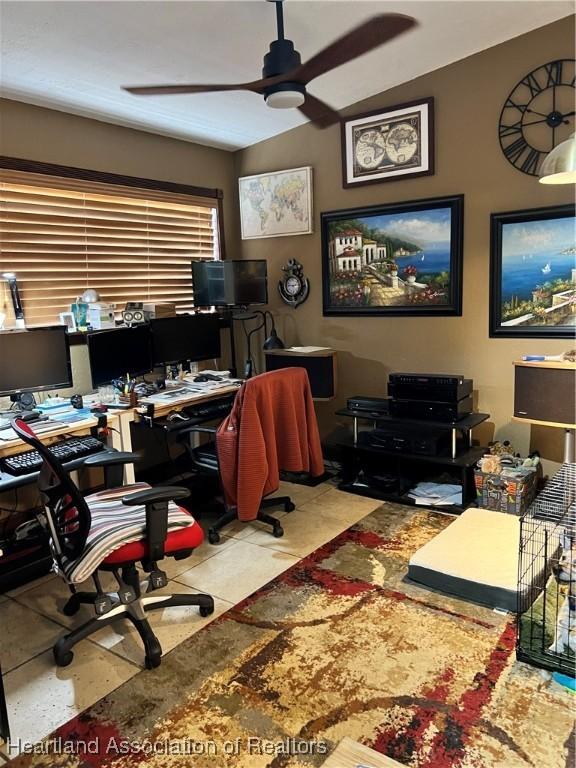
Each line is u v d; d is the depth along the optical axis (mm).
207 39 2771
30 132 3275
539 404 2996
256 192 4566
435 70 3607
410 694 1942
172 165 4168
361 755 1529
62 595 2713
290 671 2076
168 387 3809
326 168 4203
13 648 2291
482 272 3631
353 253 4156
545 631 2168
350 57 2271
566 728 1780
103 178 3672
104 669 2139
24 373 2990
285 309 4613
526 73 3303
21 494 3328
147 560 2195
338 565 2842
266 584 2684
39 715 1912
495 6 2896
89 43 2664
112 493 2566
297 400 3199
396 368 4086
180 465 4215
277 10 2318
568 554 2143
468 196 3615
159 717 1885
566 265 3328
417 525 3291
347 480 3920
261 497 3014
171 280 4293
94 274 3734
